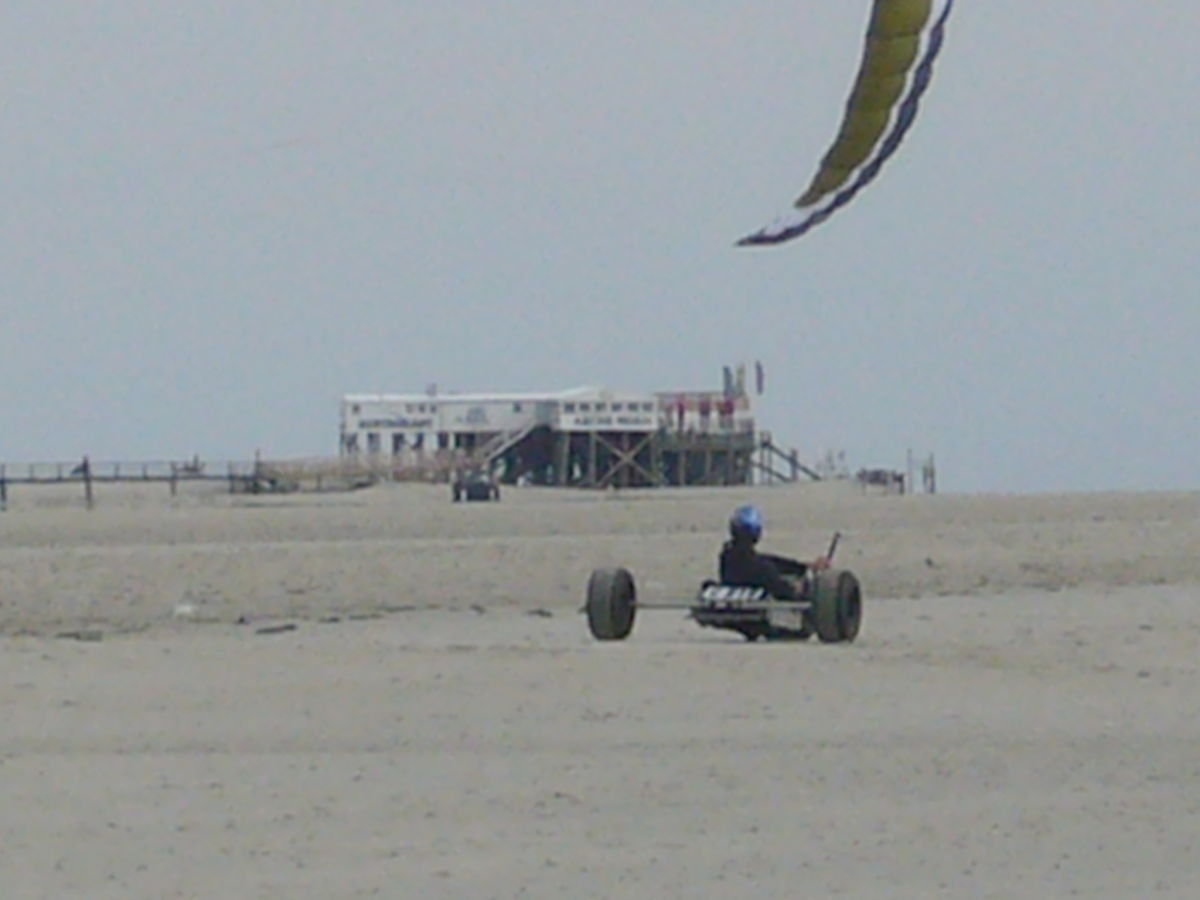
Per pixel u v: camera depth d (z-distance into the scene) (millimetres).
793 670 51094
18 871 30562
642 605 60906
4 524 138250
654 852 31625
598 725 43062
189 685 49031
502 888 29453
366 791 36219
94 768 38438
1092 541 101250
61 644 58688
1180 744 40844
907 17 29375
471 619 74188
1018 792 36062
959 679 49938
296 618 75250
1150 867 30531
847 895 28922
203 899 28984
